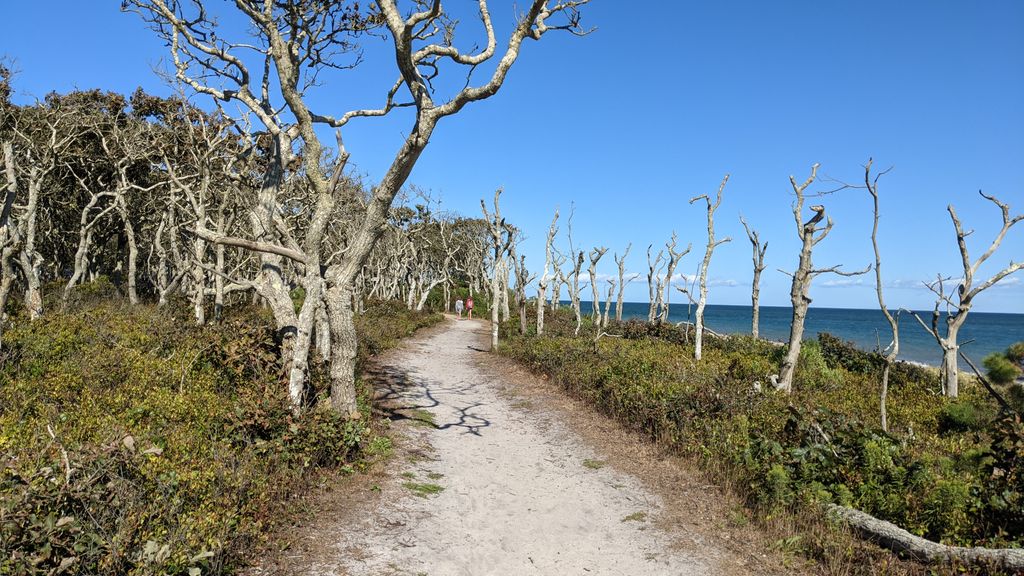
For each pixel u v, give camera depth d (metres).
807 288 13.39
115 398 7.75
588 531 6.54
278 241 11.22
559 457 9.43
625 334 25.88
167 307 18.66
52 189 24.91
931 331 11.34
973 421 10.28
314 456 7.28
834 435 7.58
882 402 8.98
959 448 8.60
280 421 7.37
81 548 3.83
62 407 7.36
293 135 11.56
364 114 11.42
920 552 5.44
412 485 7.63
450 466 8.73
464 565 5.56
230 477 5.76
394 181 9.10
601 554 5.95
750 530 6.45
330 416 7.94
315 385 10.09
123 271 36.50
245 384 9.74
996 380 6.93
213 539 4.64
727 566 5.67
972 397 12.63
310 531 5.84
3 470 4.17
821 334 22.31
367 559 5.43
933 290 10.41
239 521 5.24
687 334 22.22
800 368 16.11
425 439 10.04
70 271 35.91
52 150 18.91
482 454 9.49
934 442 9.03
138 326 13.16
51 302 17.42
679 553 5.95
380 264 41.78
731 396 10.18
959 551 5.24
